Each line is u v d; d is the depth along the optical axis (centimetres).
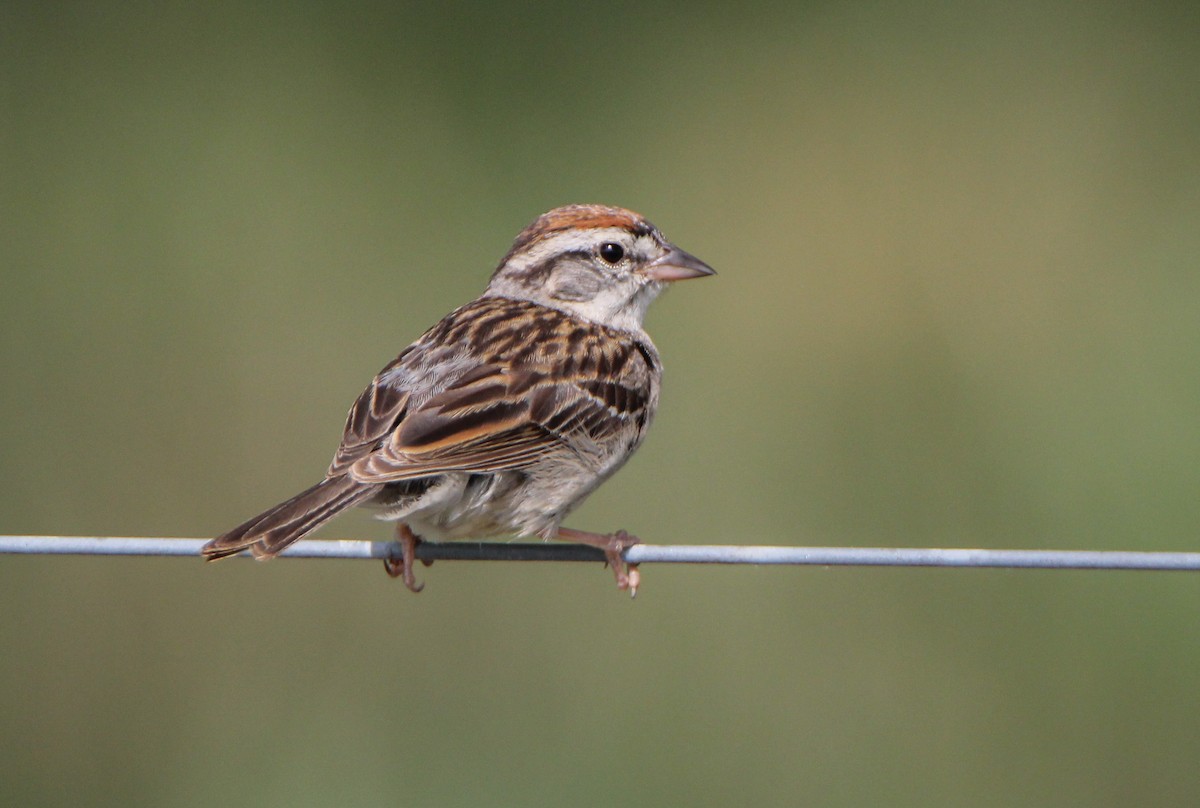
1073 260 1450
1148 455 1319
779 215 1487
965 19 1648
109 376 1320
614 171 1491
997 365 1382
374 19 1575
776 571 1238
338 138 1484
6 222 1414
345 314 1364
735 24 1625
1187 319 1408
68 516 1266
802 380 1380
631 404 868
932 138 1543
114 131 1478
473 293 1380
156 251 1398
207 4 1571
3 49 1522
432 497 777
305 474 1295
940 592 1238
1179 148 1531
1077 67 1598
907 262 1455
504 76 1552
